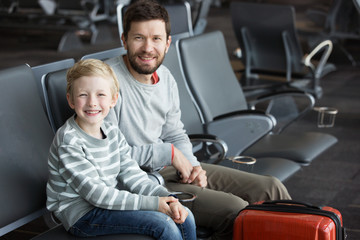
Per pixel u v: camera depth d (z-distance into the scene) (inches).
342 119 181.6
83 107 69.4
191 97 116.9
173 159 86.1
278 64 205.0
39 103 79.0
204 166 96.1
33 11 323.9
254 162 93.5
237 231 74.8
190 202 82.7
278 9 187.3
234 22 204.8
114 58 87.4
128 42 83.0
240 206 81.6
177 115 94.2
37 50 297.7
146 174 77.2
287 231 71.1
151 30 81.7
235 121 111.5
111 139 74.1
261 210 74.9
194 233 74.4
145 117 87.5
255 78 212.4
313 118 181.8
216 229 81.5
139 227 68.5
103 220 69.0
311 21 304.8
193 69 117.0
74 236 69.4
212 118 118.3
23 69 77.9
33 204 74.7
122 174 75.9
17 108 75.2
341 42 300.4
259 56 208.8
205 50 122.4
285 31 191.3
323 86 222.5
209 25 376.5
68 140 68.7
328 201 122.5
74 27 300.2
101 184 69.1
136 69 83.7
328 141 116.6
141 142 87.9
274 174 97.4
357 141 162.1
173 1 401.7
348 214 115.8
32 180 74.8
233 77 129.3
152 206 69.9
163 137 94.6
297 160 106.9
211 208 81.4
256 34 201.6
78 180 67.9
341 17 260.2
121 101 84.8
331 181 134.0
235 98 127.7
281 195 89.3
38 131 77.5
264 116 108.7
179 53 116.3
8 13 323.3
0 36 343.9
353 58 275.0
